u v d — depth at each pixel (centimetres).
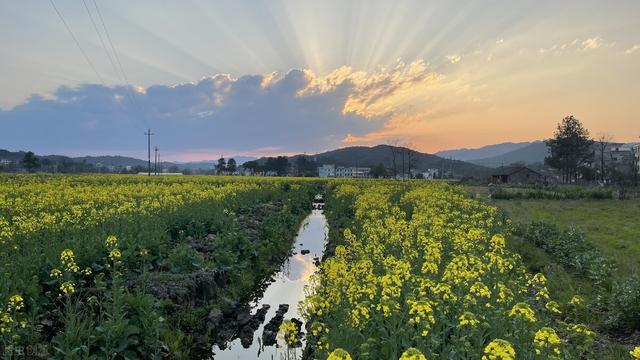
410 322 694
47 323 939
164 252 1487
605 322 1005
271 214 2670
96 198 2558
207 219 2027
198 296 1271
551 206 3628
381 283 805
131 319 946
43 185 3453
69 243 1259
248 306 1360
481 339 703
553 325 984
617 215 3006
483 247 1269
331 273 981
